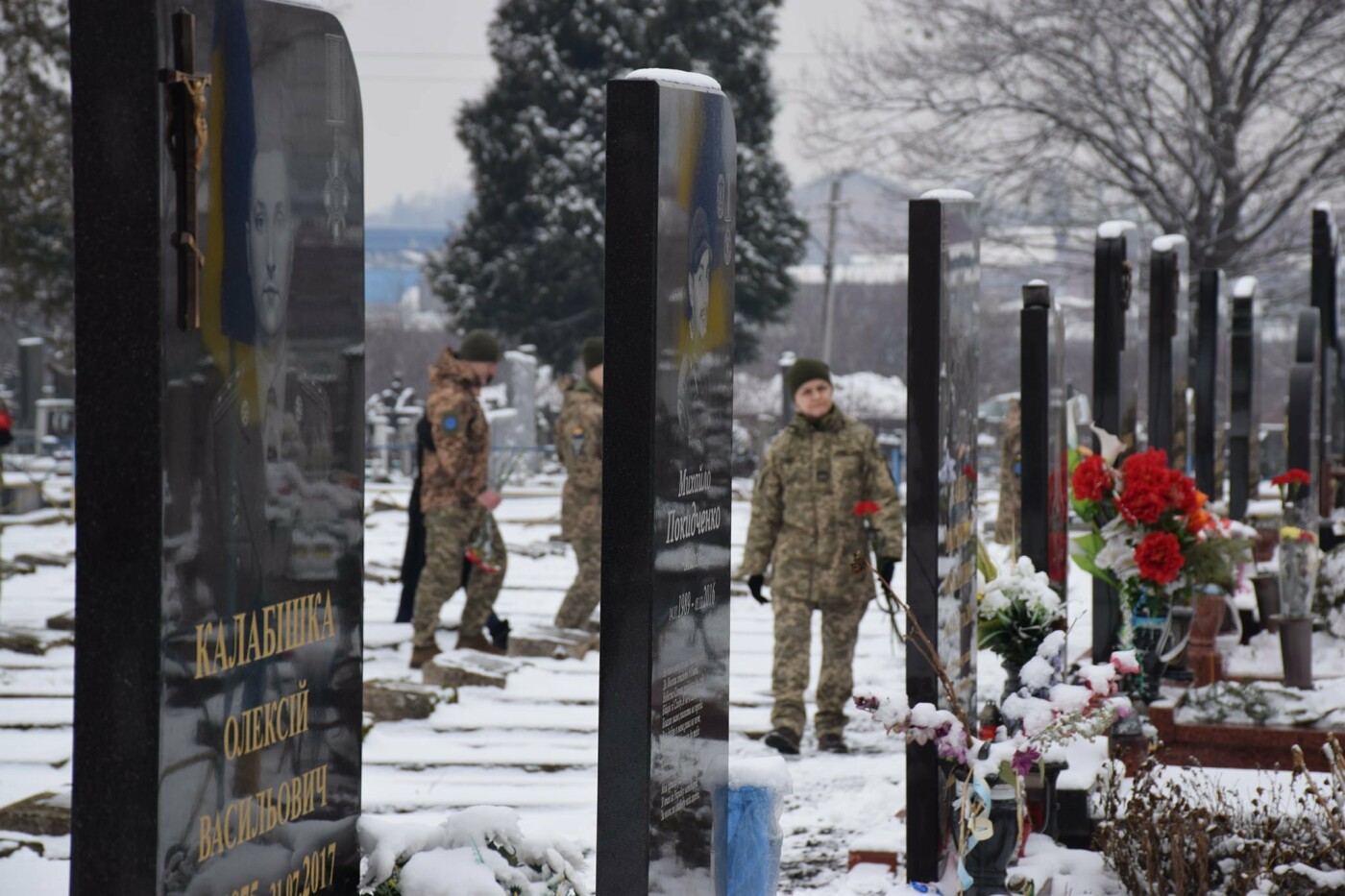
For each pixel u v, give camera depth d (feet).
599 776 12.91
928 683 18.25
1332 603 29.84
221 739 10.98
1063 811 19.35
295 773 12.06
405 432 94.43
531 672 32.24
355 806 13.10
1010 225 86.89
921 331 18.11
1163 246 30.71
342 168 12.51
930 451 18.16
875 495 26.78
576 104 140.15
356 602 13.01
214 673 10.87
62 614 36.27
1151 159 78.89
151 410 10.11
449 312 142.82
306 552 12.14
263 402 11.43
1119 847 17.70
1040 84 80.02
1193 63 80.69
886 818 21.94
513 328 138.62
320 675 12.41
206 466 10.69
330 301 12.38
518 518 67.97
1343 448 44.91
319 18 12.05
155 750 10.20
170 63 10.14
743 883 15.67
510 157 137.69
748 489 92.22
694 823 14.10
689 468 13.71
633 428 12.72
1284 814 17.90
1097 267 26.63
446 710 29.17
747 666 34.88
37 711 28.35
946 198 18.28
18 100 80.48
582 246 134.92
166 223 10.11
